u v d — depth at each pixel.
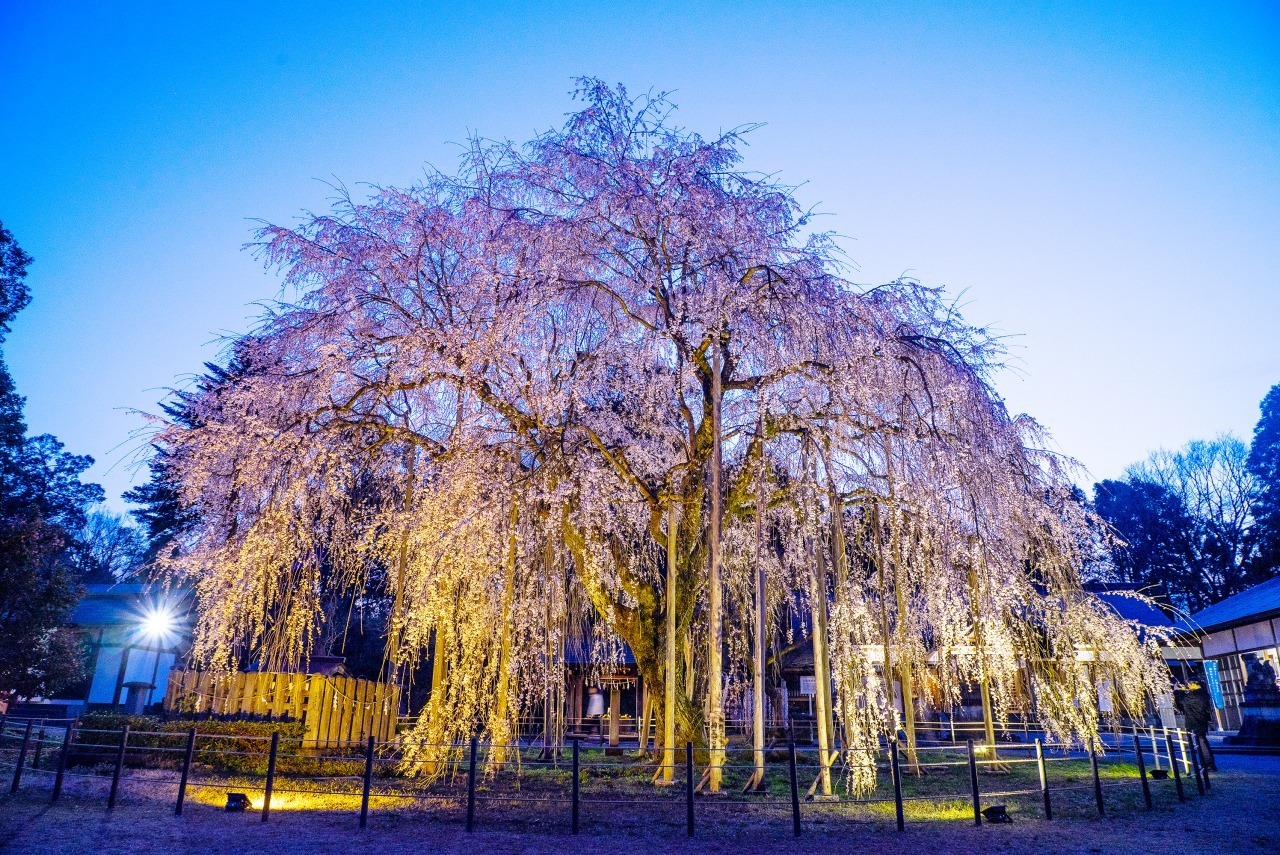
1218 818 9.11
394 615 11.26
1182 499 44.81
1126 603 25.86
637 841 7.69
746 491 12.50
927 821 8.82
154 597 26.58
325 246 11.50
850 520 12.09
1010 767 14.05
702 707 13.38
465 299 11.09
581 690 23.64
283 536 9.96
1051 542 10.92
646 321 11.35
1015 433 10.67
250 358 11.62
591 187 11.57
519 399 11.19
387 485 12.17
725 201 10.93
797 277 10.42
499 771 11.75
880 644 10.74
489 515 9.92
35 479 21.47
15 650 17.67
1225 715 25.73
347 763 12.23
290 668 13.28
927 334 10.96
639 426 12.58
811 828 8.38
